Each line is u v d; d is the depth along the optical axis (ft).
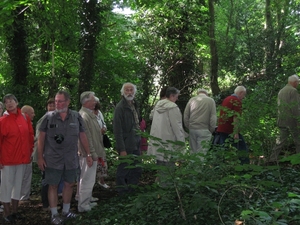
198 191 19.77
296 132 28.63
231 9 77.05
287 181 23.88
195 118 28.60
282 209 13.10
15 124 21.22
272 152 25.11
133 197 23.02
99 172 28.09
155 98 47.83
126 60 50.08
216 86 63.00
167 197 18.43
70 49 51.21
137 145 25.46
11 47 47.60
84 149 22.49
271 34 56.65
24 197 25.67
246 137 25.84
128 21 52.65
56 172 20.62
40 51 54.34
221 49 65.16
